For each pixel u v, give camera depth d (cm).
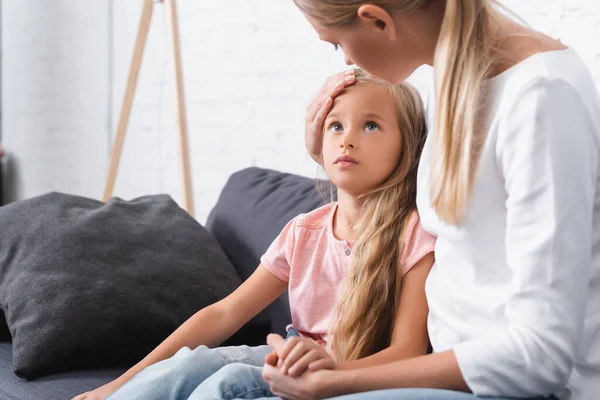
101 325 146
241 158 253
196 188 271
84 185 335
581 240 89
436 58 99
